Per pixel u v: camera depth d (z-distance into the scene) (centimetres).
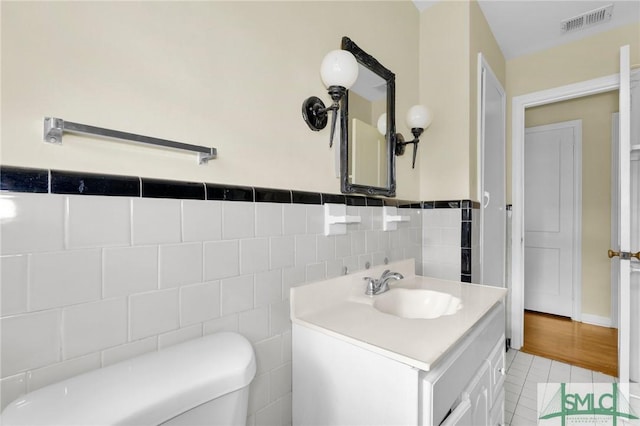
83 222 62
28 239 56
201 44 83
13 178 54
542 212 325
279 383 101
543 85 241
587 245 299
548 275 323
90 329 63
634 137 180
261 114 98
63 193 59
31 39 57
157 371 63
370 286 130
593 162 295
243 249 91
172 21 77
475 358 98
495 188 228
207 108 84
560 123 312
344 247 128
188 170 79
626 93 171
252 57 96
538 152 326
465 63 178
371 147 145
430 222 188
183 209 77
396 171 170
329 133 124
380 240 151
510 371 212
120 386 58
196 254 80
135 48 71
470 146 178
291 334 105
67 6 61
